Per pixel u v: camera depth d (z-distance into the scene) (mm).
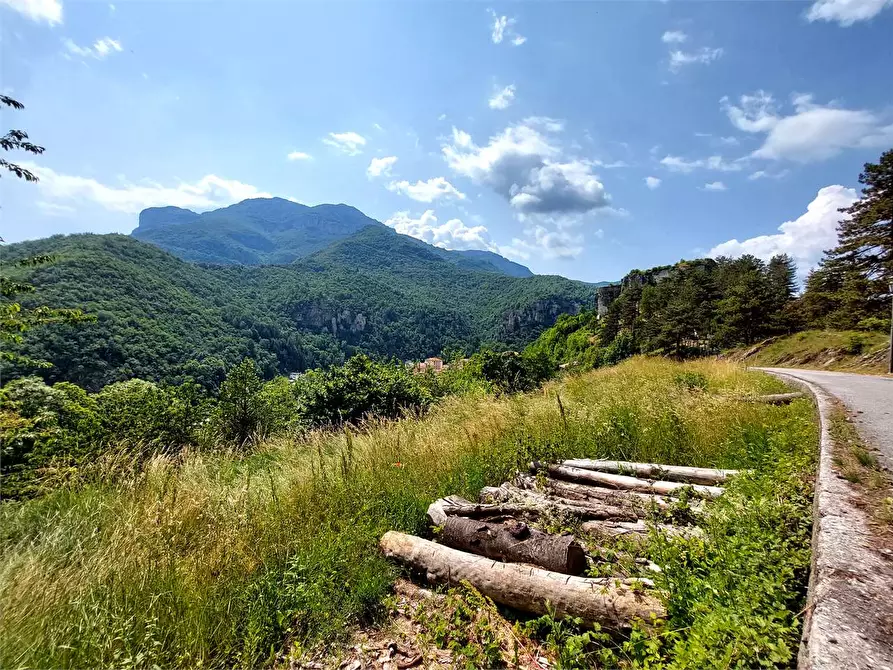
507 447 6359
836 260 24703
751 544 2562
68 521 4613
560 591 2852
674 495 4492
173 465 5922
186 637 2910
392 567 3787
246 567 3684
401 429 7734
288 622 3092
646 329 59562
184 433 10570
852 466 3525
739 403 7754
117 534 3977
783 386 11352
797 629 1851
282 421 12930
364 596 3340
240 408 12430
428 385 17078
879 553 2131
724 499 3584
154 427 10180
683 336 52219
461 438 6902
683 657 1776
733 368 16594
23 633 2822
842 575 1955
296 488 5051
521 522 3900
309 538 4016
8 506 5168
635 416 7246
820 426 5301
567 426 7246
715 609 2064
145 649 2744
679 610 2324
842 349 24344
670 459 5875
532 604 2941
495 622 2869
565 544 3252
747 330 42250
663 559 2824
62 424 9562
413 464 5914
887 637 1534
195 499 4617
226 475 5879
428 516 4312
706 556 2711
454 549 3682
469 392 14500
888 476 3279
